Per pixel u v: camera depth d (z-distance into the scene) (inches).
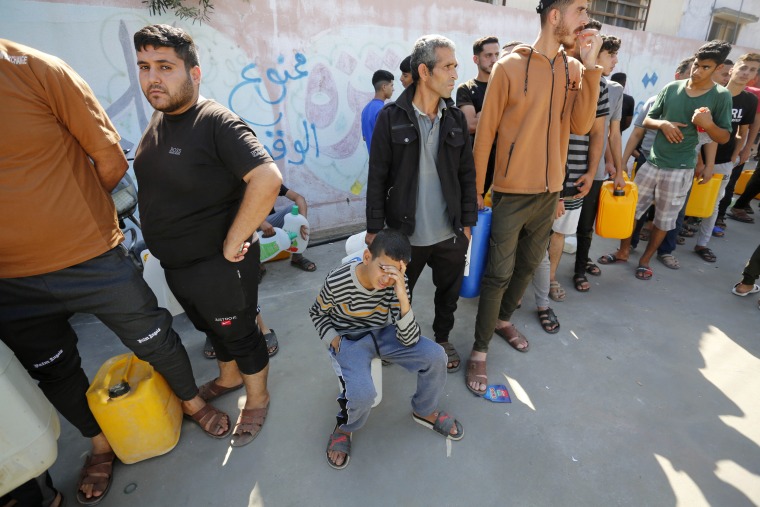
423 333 107.7
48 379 62.8
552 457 72.5
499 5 197.3
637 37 236.8
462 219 85.5
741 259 155.3
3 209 51.1
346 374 66.5
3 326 57.3
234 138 58.4
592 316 116.6
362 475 69.2
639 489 66.7
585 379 91.8
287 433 77.6
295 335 107.1
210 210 62.8
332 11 146.3
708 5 277.9
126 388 67.0
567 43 74.1
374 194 78.3
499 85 76.7
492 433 77.5
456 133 76.7
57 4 107.0
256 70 138.5
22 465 54.1
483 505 64.2
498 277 85.1
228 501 65.2
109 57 116.3
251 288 70.3
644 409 83.3
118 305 62.1
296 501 65.0
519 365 96.3
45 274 56.7
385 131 75.2
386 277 61.9
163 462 71.9
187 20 123.5
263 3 133.5
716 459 72.1
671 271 145.4
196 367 96.2
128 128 124.2
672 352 101.1
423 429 78.5
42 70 50.6
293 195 144.2
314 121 155.8
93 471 67.9
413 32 165.5
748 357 99.1
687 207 144.9
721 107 120.3
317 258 151.8
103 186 62.2
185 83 57.6
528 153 78.9
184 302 71.5
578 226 126.6
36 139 51.0
